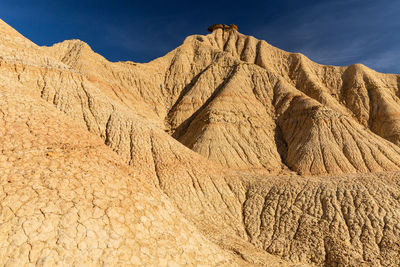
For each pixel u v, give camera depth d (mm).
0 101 9930
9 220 6586
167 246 8453
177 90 71000
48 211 7145
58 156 9031
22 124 9609
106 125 27328
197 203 24750
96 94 29734
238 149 43344
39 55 28281
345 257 18359
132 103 58906
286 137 48031
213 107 52781
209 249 9867
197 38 98312
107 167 9828
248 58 83750
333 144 39844
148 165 25875
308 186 26594
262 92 61406
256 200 26781
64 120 11305
